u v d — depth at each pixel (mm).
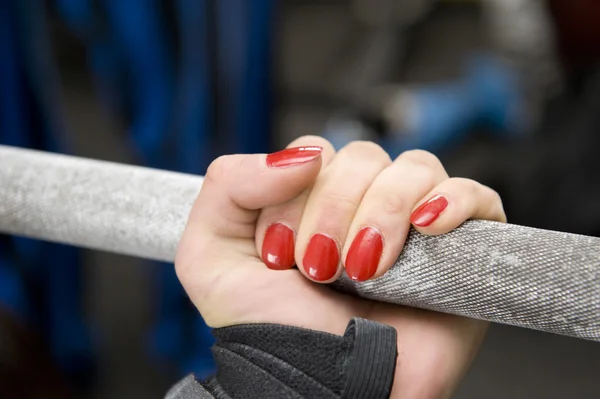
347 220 378
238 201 385
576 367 1106
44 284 911
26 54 827
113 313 1161
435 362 391
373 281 381
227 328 386
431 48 2012
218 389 378
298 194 385
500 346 1153
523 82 1626
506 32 1733
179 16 862
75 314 960
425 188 380
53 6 849
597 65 1178
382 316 400
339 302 393
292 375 365
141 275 1235
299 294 387
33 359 695
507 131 1614
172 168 929
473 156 1597
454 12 2102
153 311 1101
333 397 362
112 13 847
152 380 1045
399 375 388
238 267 389
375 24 2049
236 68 897
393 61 1953
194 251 390
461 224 373
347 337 366
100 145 1303
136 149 939
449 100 1648
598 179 1161
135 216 401
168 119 903
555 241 359
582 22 1146
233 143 935
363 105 1697
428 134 1584
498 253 363
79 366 982
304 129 1736
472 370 1101
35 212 412
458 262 367
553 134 1230
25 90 837
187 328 999
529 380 1081
